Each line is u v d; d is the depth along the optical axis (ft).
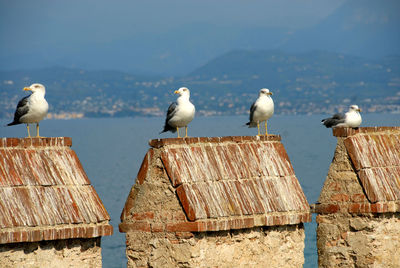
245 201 52.80
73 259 47.57
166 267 50.72
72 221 47.16
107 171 269.64
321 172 218.59
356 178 58.23
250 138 56.65
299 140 344.90
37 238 45.16
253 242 53.11
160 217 51.34
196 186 51.16
